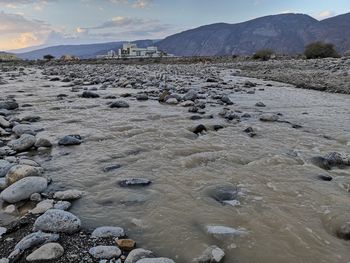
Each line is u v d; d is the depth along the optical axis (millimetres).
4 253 3867
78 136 8758
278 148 7809
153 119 10984
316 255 3846
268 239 4145
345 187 5664
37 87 21359
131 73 32812
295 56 58438
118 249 3883
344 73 22969
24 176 5809
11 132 9492
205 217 4672
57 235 4148
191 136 8844
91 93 16391
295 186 5660
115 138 8727
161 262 3516
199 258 3762
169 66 47906
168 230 4367
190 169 6480
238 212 4805
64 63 65688
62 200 5238
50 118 11320
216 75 29906
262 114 11641
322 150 7680
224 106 13656
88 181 5980
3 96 16562
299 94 17125
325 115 11789
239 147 7871
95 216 4758
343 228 4242
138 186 5719
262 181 5875
